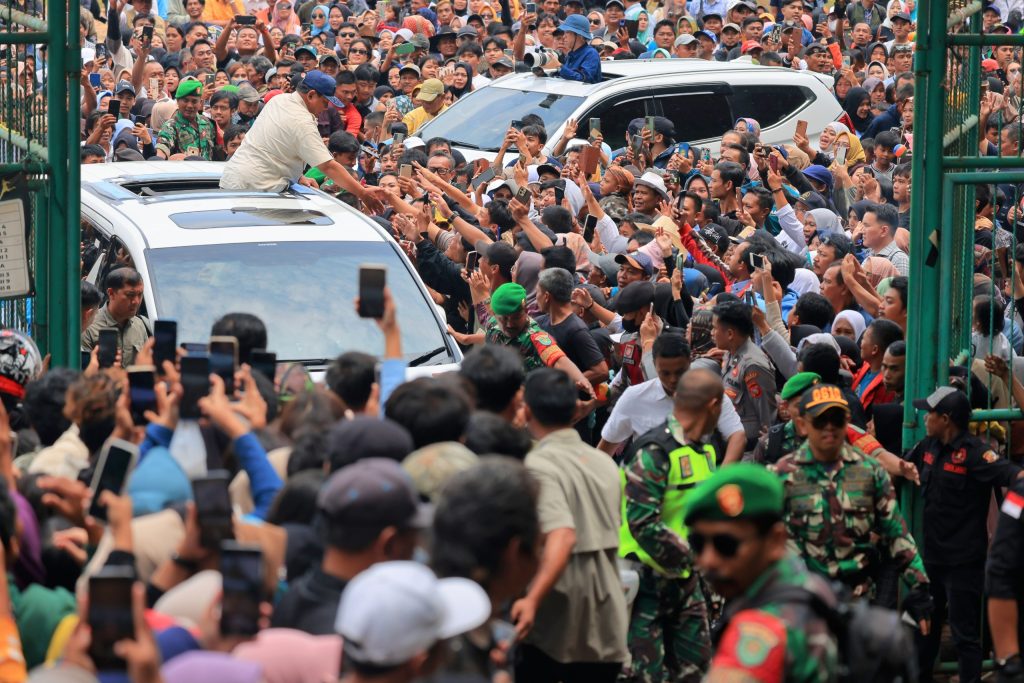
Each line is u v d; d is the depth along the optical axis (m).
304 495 16.34
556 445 21.28
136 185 37.94
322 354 31.16
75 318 26.73
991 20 54.06
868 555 22.30
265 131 37.19
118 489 16.41
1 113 27.69
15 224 26.27
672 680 23.42
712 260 39.22
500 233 39.31
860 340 32.69
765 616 13.63
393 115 58.97
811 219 46.59
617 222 44.38
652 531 22.28
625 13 86.38
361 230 34.59
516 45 69.25
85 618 12.05
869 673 14.03
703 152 54.62
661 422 27.06
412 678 12.43
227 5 82.44
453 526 14.74
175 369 18.73
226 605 13.00
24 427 23.67
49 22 25.89
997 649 20.84
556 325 31.11
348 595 12.52
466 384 20.58
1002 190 45.66
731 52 77.56
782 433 24.70
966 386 26.22
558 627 21.05
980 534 25.78
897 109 65.19
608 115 58.91
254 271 32.59
